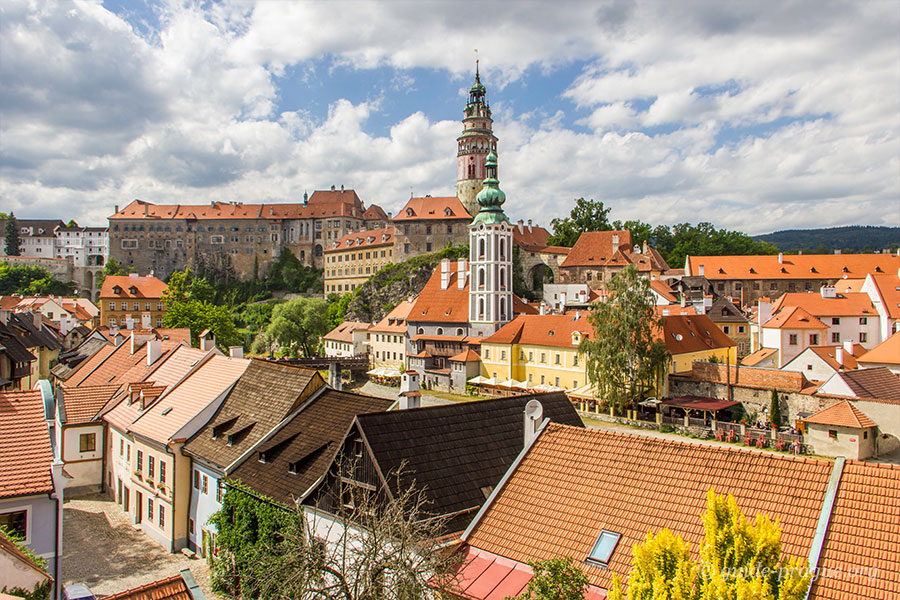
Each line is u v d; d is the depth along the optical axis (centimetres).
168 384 5631
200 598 2056
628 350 8206
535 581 2012
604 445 2675
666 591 1672
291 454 3853
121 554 4419
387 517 2356
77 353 9338
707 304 12900
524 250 18400
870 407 6575
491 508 2656
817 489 2122
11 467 3012
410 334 13425
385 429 3027
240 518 3791
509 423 3466
